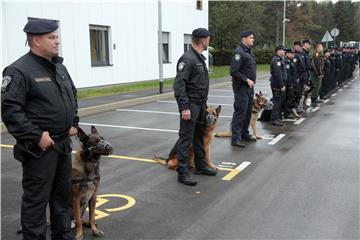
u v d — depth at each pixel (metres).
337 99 16.47
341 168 6.68
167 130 9.83
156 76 22.94
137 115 12.07
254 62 8.06
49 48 3.39
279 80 10.32
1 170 6.44
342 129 10.18
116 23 19.56
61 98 3.53
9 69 3.33
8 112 3.27
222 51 45.03
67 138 3.66
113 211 4.86
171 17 24.08
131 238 4.17
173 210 4.89
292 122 11.20
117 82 19.92
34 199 3.53
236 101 8.08
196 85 5.73
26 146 3.38
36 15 15.10
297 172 6.45
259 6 52.47
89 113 12.22
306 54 12.75
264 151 7.85
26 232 3.58
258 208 4.95
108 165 6.79
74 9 16.88
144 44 21.78
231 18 45.62
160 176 6.21
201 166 6.31
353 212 4.83
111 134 9.35
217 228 4.40
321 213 4.80
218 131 9.71
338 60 19.81
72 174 3.93
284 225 4.48
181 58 5.68
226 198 5.29
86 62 17.78
